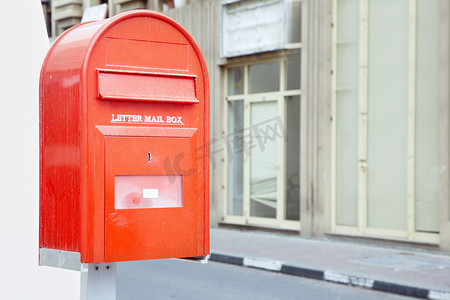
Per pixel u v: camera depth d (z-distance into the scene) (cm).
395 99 1164
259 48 1376
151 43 284
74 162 267
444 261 988
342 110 1252
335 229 1263
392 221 1169
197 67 297
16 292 228
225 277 929
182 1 1605
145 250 278
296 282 899
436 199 1099
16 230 230
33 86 245
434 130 1105
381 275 875
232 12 1446
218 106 1505
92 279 267
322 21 1273
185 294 789
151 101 281
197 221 294
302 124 1309
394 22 1166
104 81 269
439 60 1098
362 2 1209
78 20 1908
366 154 1209
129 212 274
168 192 287
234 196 1502
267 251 1112
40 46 244
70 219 269
